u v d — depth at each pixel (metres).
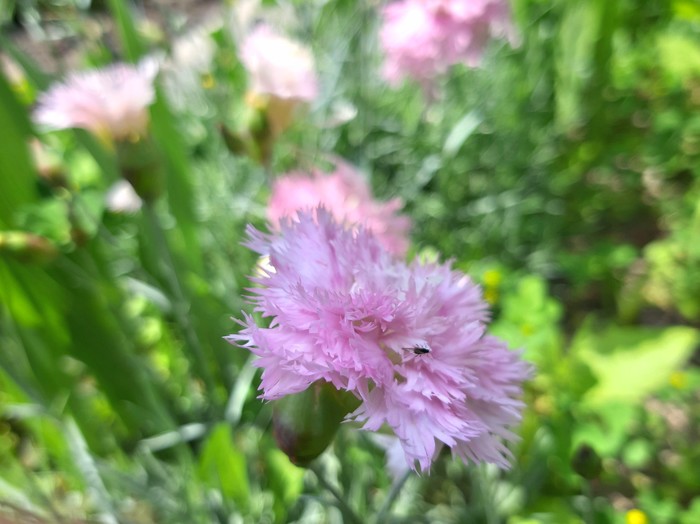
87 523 0.15
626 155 0.36
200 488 0.18
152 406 0.20
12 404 0.20
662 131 0.34
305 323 0.09
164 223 0.24
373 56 0.29
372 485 0.19
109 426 0.23
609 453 0.19
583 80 0.34
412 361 0.09
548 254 0.31
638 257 0.32
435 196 0.30
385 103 0.31
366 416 0.09
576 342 0.23
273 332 0.09
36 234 0.18
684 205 0.32
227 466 0.16
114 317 0.20
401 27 0.22
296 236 0.10
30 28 0.26
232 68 0.26
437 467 0.19
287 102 0.17
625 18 0.38
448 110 0.31
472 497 0.20
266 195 0.23
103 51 0.22
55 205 0.18
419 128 0.31
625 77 0.36
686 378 0.22
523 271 0.31
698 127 0.32
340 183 0.16
